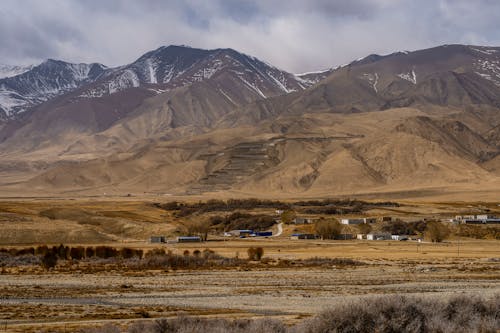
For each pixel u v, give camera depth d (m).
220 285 88.19
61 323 52.19
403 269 114.00
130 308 62.22
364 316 42.03
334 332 41.34
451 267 117.69
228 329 41.09
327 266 120.19
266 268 116.38
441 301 46.41
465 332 42.66
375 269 114.31
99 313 58.56
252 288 84.00
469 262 130.75
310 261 127.88
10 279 95.75
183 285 88.00
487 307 46.62
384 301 43.38
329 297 72.88
